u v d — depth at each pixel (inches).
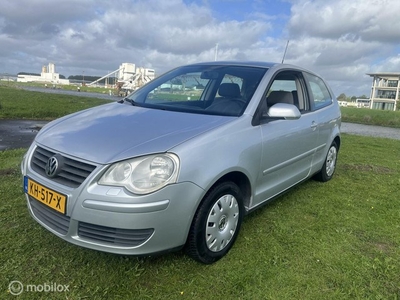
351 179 215.0
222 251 108.4
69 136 101.4
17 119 416.5
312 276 102.7
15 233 118.3
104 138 97.2
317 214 151.6
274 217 145.1
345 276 103.4
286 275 102.3
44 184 94.3
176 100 136.7
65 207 88.9
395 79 2610.7
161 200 87.0
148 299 89.0
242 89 130.1
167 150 90.2
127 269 100.5
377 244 126.6
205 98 132.3
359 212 157.1
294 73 159.5
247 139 112.5
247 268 104.7
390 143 414.3
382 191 192.1
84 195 86.6
